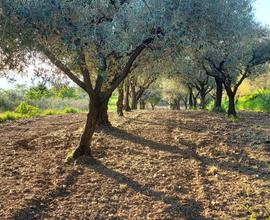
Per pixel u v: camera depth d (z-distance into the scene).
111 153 17.05
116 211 10.82
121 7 13.27
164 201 11.62
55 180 13.00
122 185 12.70
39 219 10.07
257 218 10.53
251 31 25.44
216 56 27.52
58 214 10.42
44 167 14.48
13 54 12.68
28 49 12.41
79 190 12.23
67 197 11.64
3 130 23.78
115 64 14.75
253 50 28.64
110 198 11.69
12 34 11.92
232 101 30.83
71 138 19.84
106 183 12.98
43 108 56.22
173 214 10.73
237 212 10.95
